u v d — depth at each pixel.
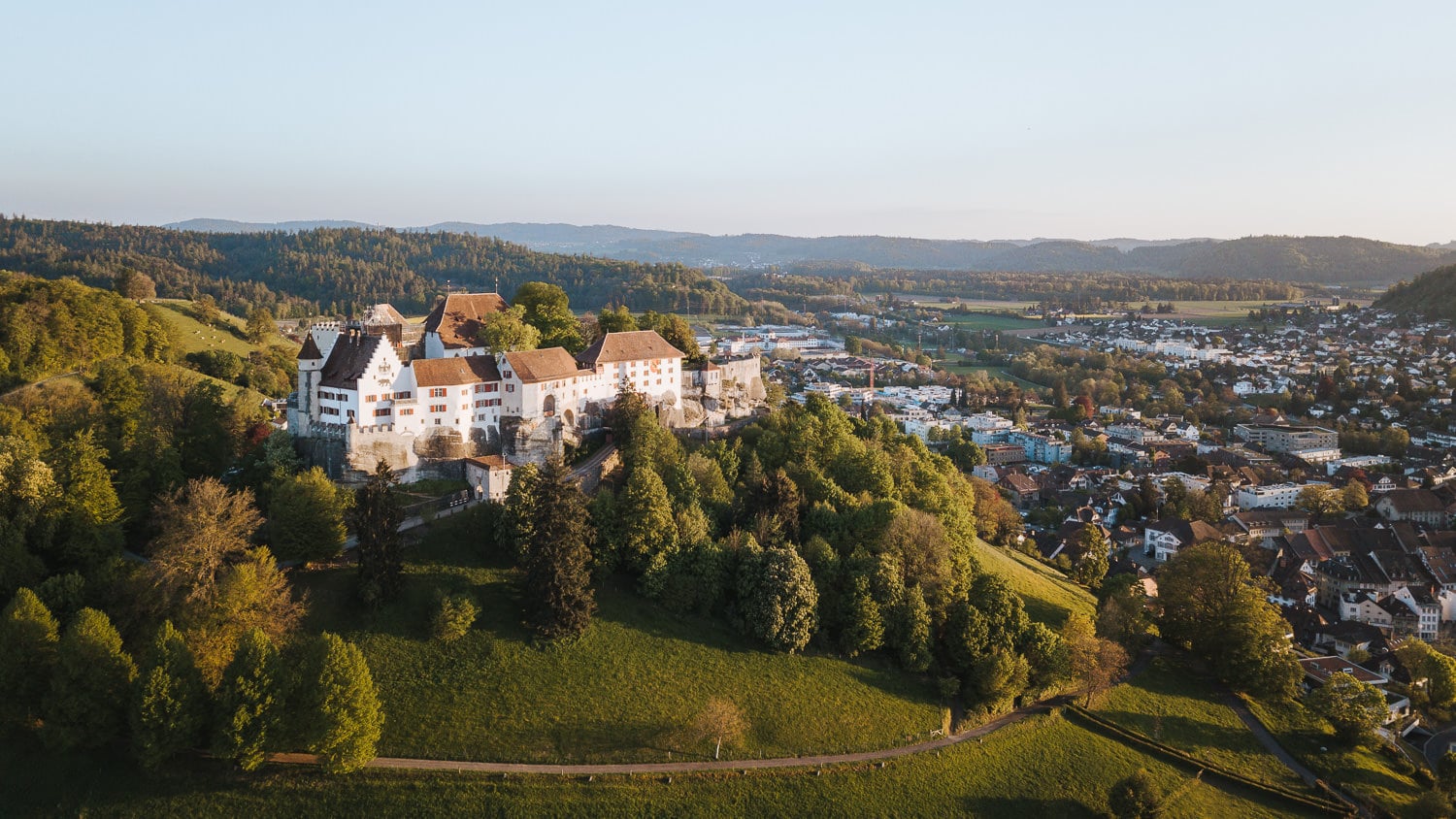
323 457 167.25
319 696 112.81
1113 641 170.12
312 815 109.38
